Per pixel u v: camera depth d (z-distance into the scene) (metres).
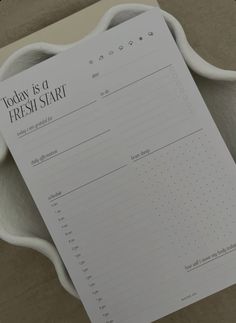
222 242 0.42
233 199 0.42
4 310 0.67
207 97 0.47
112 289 0.43
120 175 0.42
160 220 0.42
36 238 0.43
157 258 0.43
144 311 0.43
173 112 0.41
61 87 0.41
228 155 0.41
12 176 0.47
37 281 0.66
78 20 0.57
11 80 0.41
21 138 0.42
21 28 0.62
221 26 0.63
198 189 0.42
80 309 0.65
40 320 0.66
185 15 0.63
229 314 0.64
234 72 0.42
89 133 0.41
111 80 0.41
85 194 0.42
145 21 0.40
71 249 0.43
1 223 0.42
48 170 0.42
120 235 0.42
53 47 0.43
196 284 0.43
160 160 0.42
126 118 0.41
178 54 0.40
